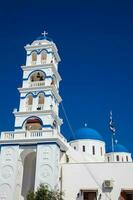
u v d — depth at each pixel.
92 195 45.41
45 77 53.81
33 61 56.91
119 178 45.16
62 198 41.62
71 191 45.66
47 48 57.03
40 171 43.91
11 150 46.75
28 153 47.19
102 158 71.25
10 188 44.19
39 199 37.03
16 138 47.56
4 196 43.84
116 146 83.31
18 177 45.78
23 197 46.72
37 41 58.56
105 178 45.56
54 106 53.44
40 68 54.75
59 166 46.72
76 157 56.81
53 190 40.62
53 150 44.91
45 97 51.69
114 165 46.22
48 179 43.12
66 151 51.56
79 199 44.91
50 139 45.69
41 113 49.88
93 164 46.97
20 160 46.75
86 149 70.31
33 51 57.62
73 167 47.31
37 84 53.75
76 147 70.88
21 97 52.72
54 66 55.06
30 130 48.28
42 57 57.06
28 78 54.38
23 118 50.31
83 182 46.00
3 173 45.44
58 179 45.28
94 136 72.88
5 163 46.03
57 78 57.53
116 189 44.50
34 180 47.88
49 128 48.34
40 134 47.06
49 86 52.09
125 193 44.44
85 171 46.72
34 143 46.31
